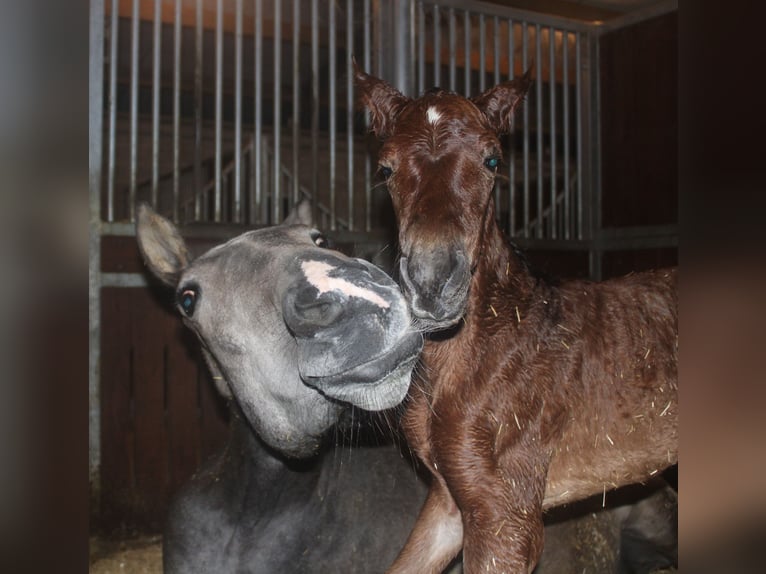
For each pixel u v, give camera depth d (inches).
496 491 104.3
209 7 263.1
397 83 203.3
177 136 180.2
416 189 90.6
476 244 92.8
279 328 84.6
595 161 241.0
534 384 109.6
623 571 155.9
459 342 104.9
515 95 109.5
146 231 103.9
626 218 232.8
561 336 114.8
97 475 161.0
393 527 114.5
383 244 193.3
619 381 119.1
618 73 233.8
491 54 283.3
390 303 73.8
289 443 89.0
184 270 94.3
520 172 298.0
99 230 165.2
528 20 227.0
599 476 120.0
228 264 89.6
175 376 170.6
